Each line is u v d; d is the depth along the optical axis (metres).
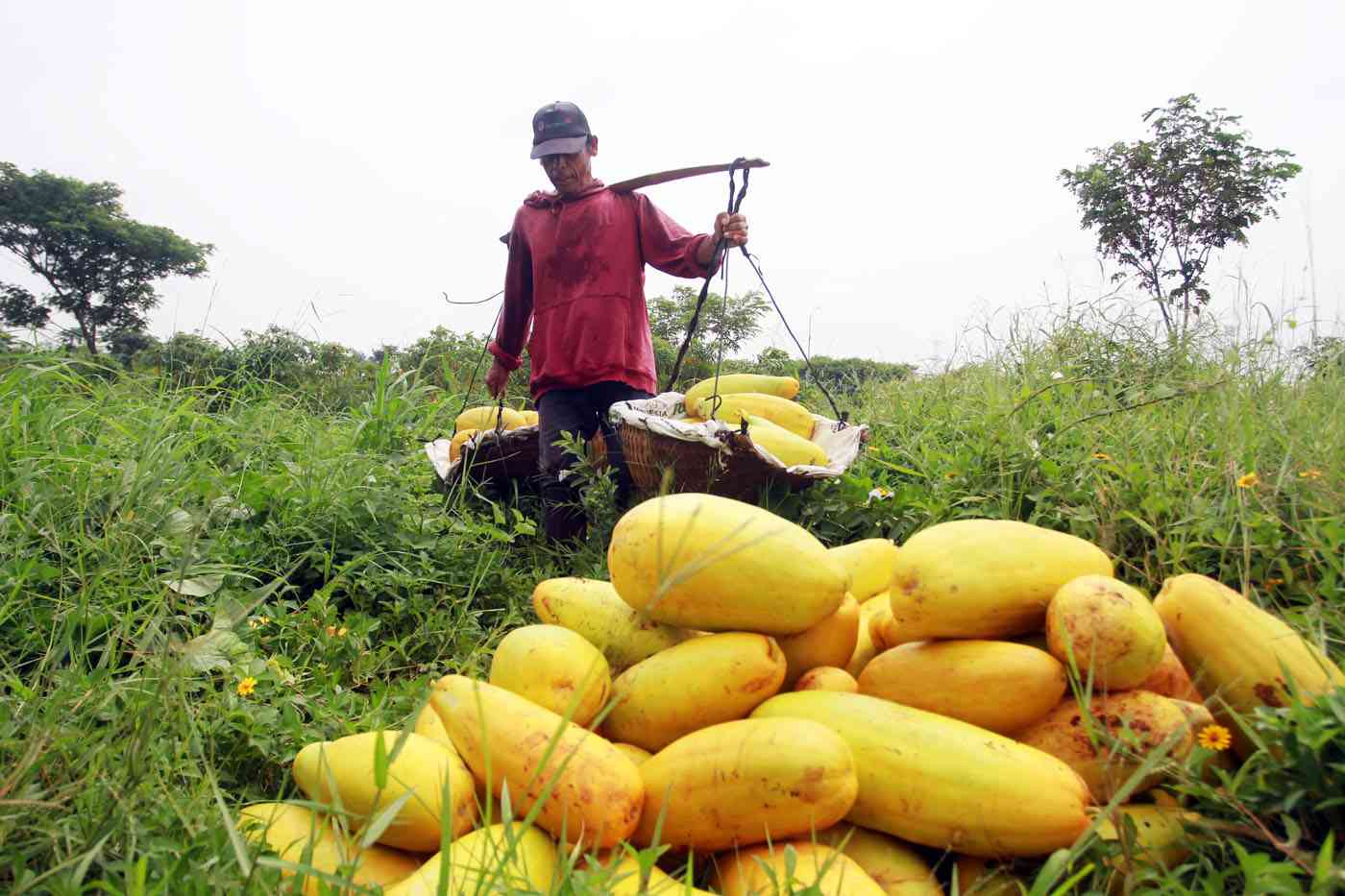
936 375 6.34
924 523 3.70
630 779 1.79
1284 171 16.55
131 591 2.82
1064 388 4.49
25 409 3.75
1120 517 3.21
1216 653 1.96
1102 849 1.67
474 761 1.85
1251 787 1.71
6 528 2.94
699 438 3.59
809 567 2.11
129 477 3.37
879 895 1.63
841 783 1.70
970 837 1.72
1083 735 1.89
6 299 39.00
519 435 4.71
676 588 2.13
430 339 9.56
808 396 7.41
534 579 3.89
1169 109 16.97
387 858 1.83
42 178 39.81
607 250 4.33
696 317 4.32
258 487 3.93
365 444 5.47
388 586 3.54
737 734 1.79
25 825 1.67
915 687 2.00
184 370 5.29
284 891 1.59
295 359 6.39
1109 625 1.85
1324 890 1.42
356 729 2.48
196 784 2.02
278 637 3.04
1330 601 2.49
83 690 2.14
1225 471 3.15
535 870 1.67
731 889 1.74
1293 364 4.09
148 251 41.19
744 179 4.04
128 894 1.47
